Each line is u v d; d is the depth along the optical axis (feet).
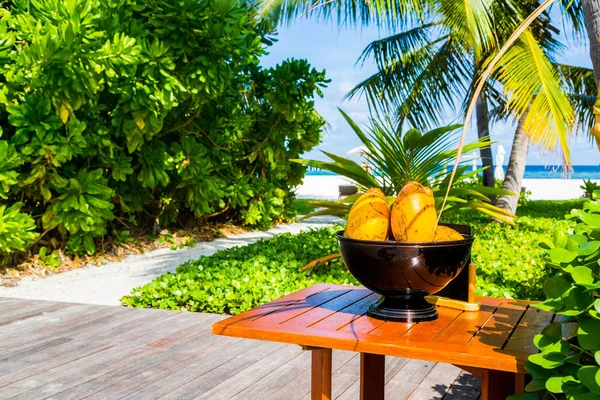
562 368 3.76
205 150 26.11
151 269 21.08
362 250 4.76
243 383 9.11
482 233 24.61
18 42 19.74
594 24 14.92
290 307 5.52
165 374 9.48
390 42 32.19
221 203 29.45
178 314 13.30
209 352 10.59
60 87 18.25
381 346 4.28
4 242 17.43
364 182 14.97
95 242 23.59
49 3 18.28
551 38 29.01
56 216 20.15
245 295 13.66
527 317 5.20
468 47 27.71
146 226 28.04
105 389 8.84
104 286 18.12
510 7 24.29
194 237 28.91
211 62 22.36
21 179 19.15
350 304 5.65
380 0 24.61
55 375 9.41
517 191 30.04
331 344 4.43
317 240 22.84
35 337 11.48
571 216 4.87
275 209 34.09
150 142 24.72
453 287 5.65
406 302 5.00
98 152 21.91
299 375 9.47
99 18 19.30
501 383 4.95
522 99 20.27
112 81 20.26
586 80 34.55
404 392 8.82
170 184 27.27
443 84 31.71
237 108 28.81
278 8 28.37
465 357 4.05
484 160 45.93
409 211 4.76
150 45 20.61
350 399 8.50
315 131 33.22
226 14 22.40
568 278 4.49
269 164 32.63
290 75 28.71
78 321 12.69
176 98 22.29
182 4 21.26
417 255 4.62
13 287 17.98
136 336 11.55
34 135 18.66
